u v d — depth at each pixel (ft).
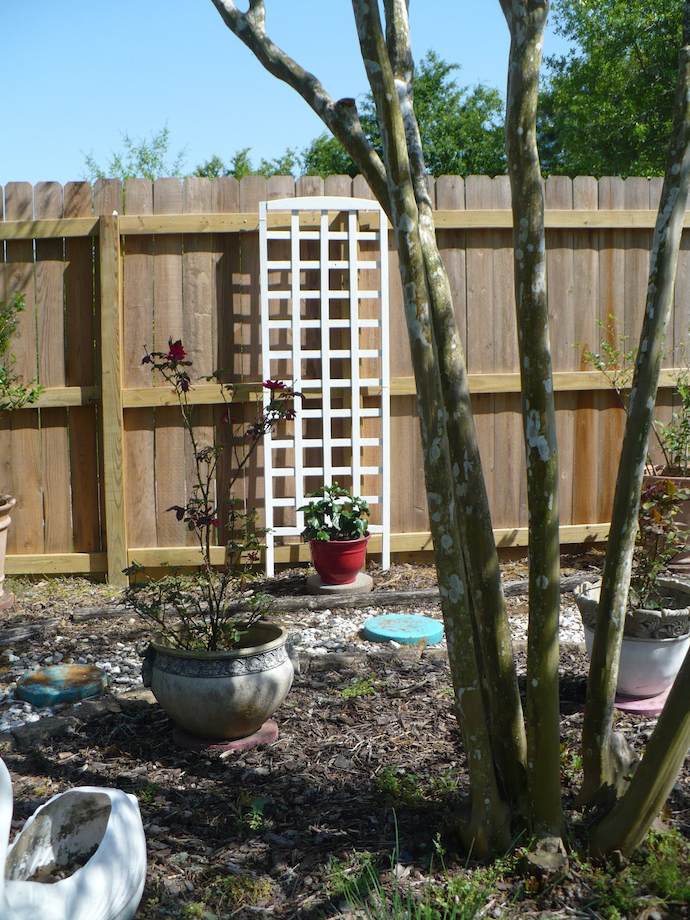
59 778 8.64
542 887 6.36
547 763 6.59
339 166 81.51
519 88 5.93
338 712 10.34
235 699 8.87
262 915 6.25
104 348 16.58
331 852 7.09
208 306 17.11
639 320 18.74
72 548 17.44
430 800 7.96
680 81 6.32
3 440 17.06
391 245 17.80
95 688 11.12
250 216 16.87
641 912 6.16
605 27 60.39
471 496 6.88
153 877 6.75
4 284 16.83
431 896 6.31
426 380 6.30
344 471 17.60
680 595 10.57
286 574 17.38
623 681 10.27
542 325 6.12
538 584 6.38
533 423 6.23
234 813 7.84
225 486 17.46
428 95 78.38
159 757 9.15
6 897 5.07
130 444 17.16
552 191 17.90
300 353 17.07
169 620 14.37
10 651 13.11
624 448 6.79
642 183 18.31
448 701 10.61
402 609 15.33
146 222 16.65
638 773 6.49
